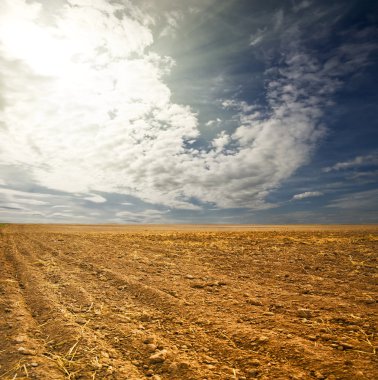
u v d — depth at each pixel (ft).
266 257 30.91
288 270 24.27
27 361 10.34
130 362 10.44
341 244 37.81
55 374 9.53
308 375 8.86
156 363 10.25
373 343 10.70
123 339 12.32
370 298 15.88
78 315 15.44
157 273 25.67
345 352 10.12
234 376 9.12
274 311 14.89
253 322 13.48
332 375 8.69
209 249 39.65
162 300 17.51
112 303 17.60
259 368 9.49
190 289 19.88
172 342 11.88
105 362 10.34
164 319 14.61
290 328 12.53
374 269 22.76
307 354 10.09
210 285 20.68
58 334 12.85
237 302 16.58
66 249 44.96
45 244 53.67
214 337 12.15
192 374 9.35
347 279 20.31
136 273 25.85
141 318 14.88
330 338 11.32
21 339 12.17
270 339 11.45
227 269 26.27
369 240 40.70
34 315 15.79
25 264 32.32
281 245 39.75
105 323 14.24
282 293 17.95
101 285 22.21
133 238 62.23
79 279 24.40
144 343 11.89
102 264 31.07
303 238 48.11
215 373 9.36
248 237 54.44
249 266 26.96
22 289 21.59
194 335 12.47
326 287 18.63
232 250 37.40
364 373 8.61
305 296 17.04
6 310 16.24
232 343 11.47
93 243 53.47
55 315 15.28
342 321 13.01
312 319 13.47
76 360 10.51
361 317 13.28
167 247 44.24
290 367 9.41
